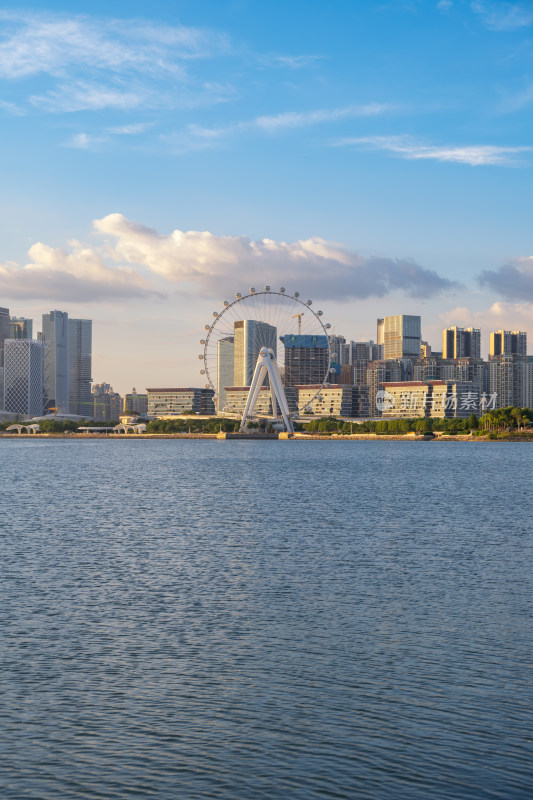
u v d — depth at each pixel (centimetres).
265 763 3050
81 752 3142
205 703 3609
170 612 5234
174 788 2877
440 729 3325
